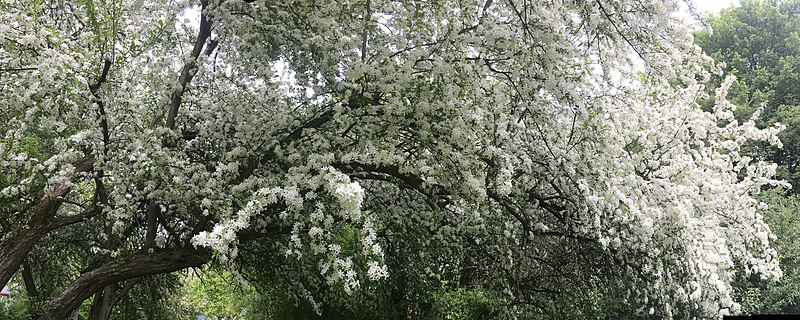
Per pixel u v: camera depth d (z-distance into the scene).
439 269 9.55
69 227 8.79
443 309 9.10
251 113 6.89
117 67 6.86
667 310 7.68
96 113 6.21
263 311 10.98
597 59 7.19
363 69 5.95
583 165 7.04
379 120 6.42
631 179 7.01
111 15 6.51
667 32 6.54
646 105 8.41
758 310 11.32
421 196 7.95
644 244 7.22
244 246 8.63
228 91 6.97
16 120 6.14
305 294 8.88
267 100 7.02
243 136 6.68
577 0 6.38
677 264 7.48
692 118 8.27
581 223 7.51
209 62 6.99
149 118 7.66
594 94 7.12
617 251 7.77
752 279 12.42
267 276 9.39
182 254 6.54
